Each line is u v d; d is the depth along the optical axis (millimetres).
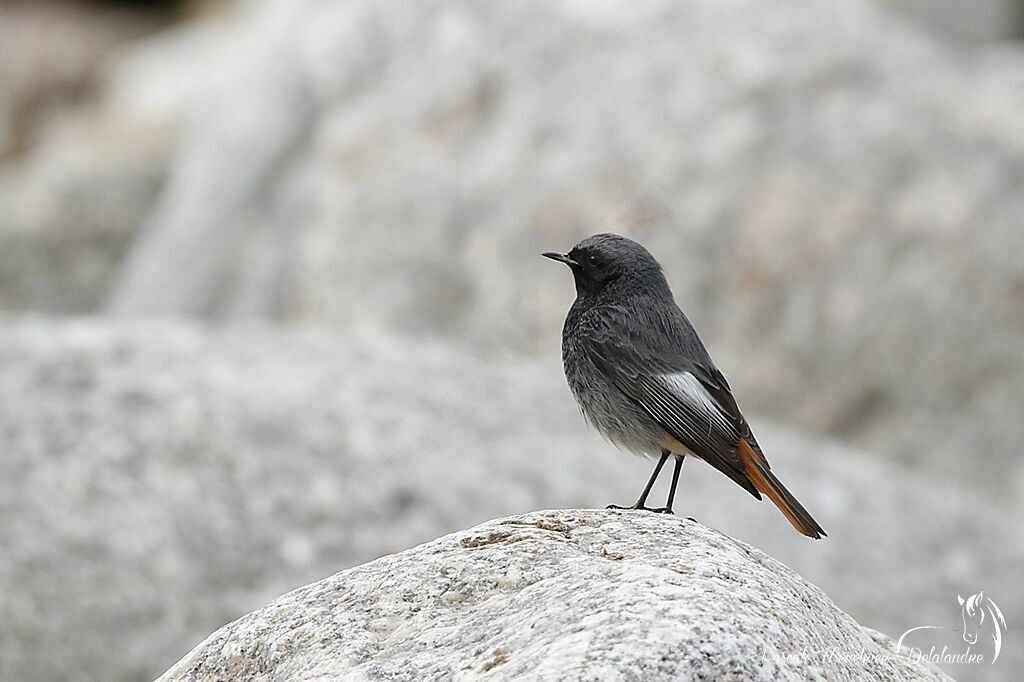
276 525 11398
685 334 8086
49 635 10242
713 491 12906
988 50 20672
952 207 17000
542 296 17406
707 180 17438
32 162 26609
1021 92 18188
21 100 29031
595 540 6266
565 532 6402
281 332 14672
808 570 11844
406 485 11922
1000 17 22766
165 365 13070
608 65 18547
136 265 20688
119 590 10664
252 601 10859
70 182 22125
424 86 19250
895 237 16969
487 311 17625
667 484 12805
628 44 18656
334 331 16359
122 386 12477
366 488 11828
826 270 16938
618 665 5023
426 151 18797
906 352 16594
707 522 12297
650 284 8203
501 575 6082
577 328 8195
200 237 19672
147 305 19719
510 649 5402
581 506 12070
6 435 11656
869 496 13172
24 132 28688
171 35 32219
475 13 19531
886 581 11898
